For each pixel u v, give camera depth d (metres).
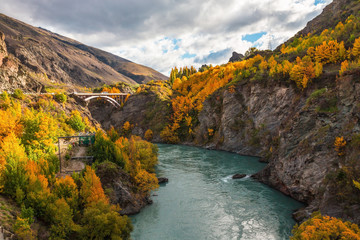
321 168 32.91
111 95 157.62
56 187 27.84
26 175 26.66
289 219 31.48
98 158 40.22
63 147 42.66
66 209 24.73
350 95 34.34
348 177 26.30
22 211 22.78
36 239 21.92
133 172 39.31
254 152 77.00
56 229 23.36
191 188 44.31
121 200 32.81
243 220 31.69
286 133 44.28
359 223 22.45
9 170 26.39
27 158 31.19
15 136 34.19
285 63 77.56
